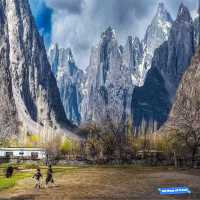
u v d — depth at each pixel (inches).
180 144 6161.4
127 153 7091.5
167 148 6825.8
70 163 6215.6
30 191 2763.3
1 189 2866.6
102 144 7170.3
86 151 7770.7
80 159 6540.4
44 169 5002.5
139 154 7234.3
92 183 3270.2
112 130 7234.3
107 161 6289.4
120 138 7194.9
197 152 6210.6
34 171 4643.2
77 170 4790.8
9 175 3782.0
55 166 5723.4
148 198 2417.6
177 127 6441.9
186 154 6186.0
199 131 5861.2
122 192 2694.4
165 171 4584.2
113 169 4963.1
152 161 6043.3
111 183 3267.7
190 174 4119.1
